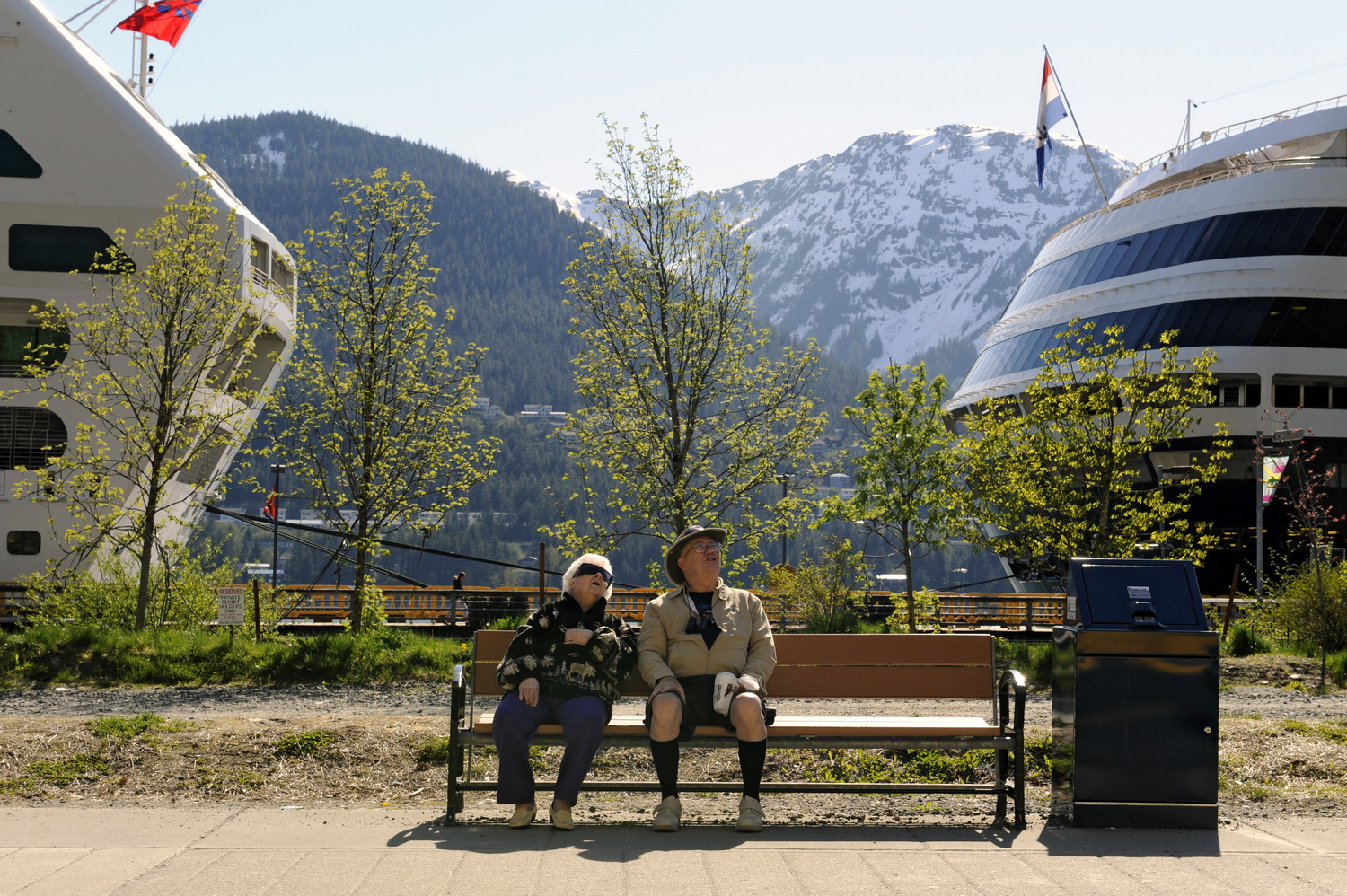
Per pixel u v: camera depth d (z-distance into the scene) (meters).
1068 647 5.87
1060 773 5.96
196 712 10.44
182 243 17.91
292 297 27.31
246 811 5.93
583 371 20.91
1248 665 14.45
